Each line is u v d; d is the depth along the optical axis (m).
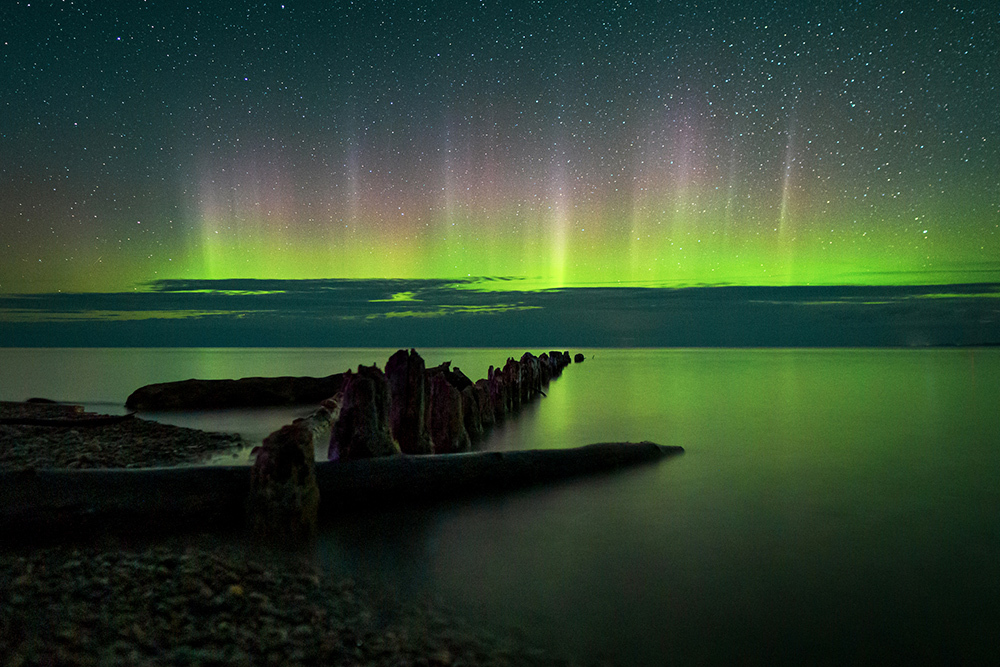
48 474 4.84
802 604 4.04
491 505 6.07
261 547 4.68
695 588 4.27
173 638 3.20
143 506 4.85
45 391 18.28
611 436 10.86
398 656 3.22
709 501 6.43
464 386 12.28
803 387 20.44
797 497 6.64
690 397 17.56
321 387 15.83
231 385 15.23
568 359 35.78
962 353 52.88
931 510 6.19
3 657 2.88
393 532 5.24
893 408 14.91
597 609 3.93
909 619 3.83
